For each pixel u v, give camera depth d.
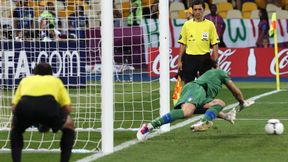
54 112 21.42
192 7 35.62
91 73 41.66
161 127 33.41
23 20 39.41
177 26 75.94
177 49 68.50
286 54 69.69
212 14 75.94
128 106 47.38
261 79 70.06
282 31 76.69
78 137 32.34
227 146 28.17
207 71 30.86
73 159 25.75
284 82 68.62
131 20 46.59
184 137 31.14
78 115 38.03
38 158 26.53
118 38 53.34
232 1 84.25
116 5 59.22
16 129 21.92
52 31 40.53
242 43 76.38
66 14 39.97
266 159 24.92
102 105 27.38
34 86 21.59
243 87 62.78
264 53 69.88
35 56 39.94
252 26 76.31
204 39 35.38
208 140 30.03
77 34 39.66
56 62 40.41
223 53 70.44
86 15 41.25
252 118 39.09
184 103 29.75
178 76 36.06
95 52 41.12
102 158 25.78
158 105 47.34
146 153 26.64
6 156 27.19
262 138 30.41
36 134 33.69
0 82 39.38
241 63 70.25
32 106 21.27
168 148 27.88
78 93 39.59
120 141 30.55
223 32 76.06
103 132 27.33
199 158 25.28
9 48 39.31
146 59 57.56
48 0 40.88
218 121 37.31
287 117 39.72
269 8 83.81
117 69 53.47
